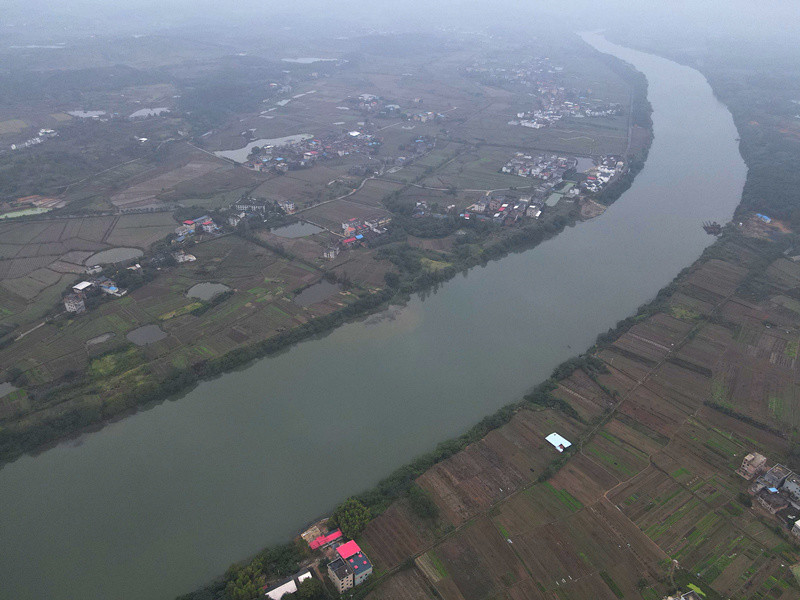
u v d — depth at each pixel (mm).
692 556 123250
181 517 136500
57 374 184500
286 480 146875
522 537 127562
